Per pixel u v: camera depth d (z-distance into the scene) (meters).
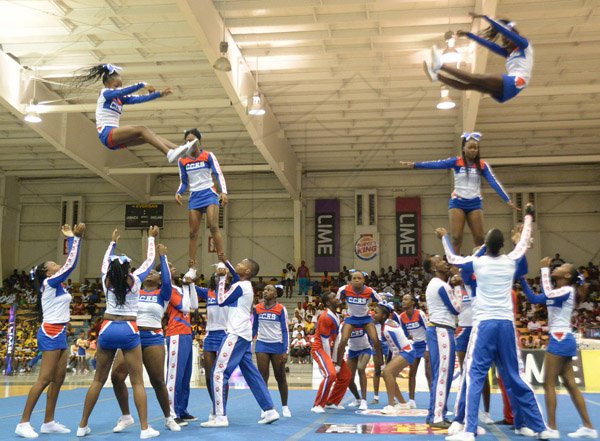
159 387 8.04
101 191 31.58
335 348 10.95
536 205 28.91
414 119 23.45
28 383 17.19
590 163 28.75
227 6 16.08
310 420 9.05
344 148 26.97
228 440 7.15
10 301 28.72
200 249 30.62
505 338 6.81
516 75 5.68
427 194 29.88
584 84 20.05
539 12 15.66
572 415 9.65
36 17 16.64
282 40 17.52
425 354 11.17
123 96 7.18
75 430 8.25
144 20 16.56
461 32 6.00
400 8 16.05
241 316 8.59
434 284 8.11
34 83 19.72
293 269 29.27
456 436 6.64
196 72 19.69
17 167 30.14
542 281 7.67
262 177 30.89
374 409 10.50
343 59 18.75
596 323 23.73
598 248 28.45
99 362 7.52
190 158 8.24
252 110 17.98
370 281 27.89
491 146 26.39
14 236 31.16
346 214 30.25
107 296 7.45
